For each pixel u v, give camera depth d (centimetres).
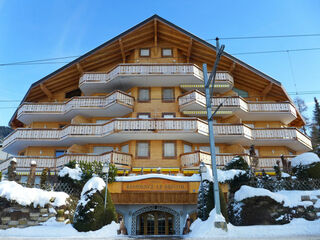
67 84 2888
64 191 1623
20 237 1135
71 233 1226
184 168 2189
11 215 1328
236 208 1444
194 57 2820
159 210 1758
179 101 2497
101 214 1304
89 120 2670
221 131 2350
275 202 1375
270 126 2720
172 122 2258
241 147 2327
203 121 2319
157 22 2652
